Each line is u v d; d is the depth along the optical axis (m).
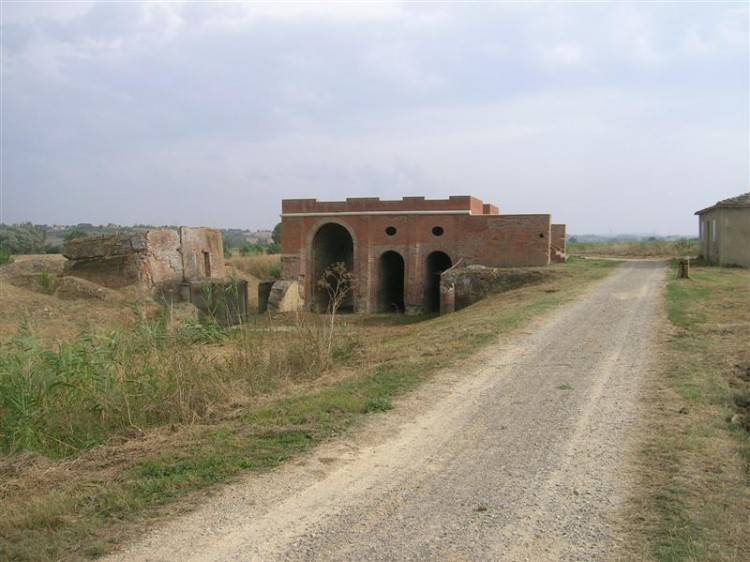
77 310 23.94
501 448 7.74
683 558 4.91
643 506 5.94
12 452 8.38
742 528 5.46
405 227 38.00
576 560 5.00
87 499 6.30
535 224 36.09
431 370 12.05
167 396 10.03
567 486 6.51
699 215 39.03
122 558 5.09
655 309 19.03
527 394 10.27
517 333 15.87
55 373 9.98
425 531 5.54
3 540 5.48
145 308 25.67
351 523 5.70
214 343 13.25
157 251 32.44
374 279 38.62
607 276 29.56
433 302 40.00
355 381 11.29
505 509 5.99
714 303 18.94
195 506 6.07
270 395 10.70
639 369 11.72
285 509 6.00
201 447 7.77
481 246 36.94
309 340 13.77
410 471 7.00
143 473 6.96
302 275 39.31
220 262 38.75
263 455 7.44
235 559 5.07
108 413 9.60
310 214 39.12
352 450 7.67
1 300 23.41
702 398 9.54
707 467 6.86
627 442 7.79
